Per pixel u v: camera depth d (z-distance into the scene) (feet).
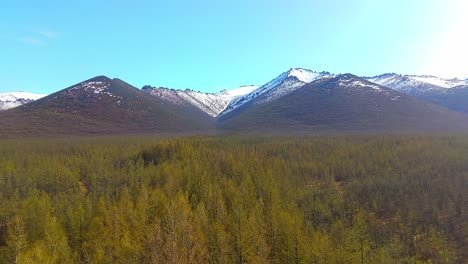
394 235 233.14
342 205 277.03
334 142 474.90
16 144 501.15
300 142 478.18
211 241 182.29
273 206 233.55
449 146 407.85
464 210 250.98
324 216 254.27
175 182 301.43
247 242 183.01
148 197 260.01
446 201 264.11
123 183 320.29
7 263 191.42
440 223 241.35
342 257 184.55
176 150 412.36
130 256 171.01
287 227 192.85
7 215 239.30
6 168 325.62
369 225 246.27
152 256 150.61
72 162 379.96
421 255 211.00
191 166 341.21
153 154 410.52
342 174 358.64
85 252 199.82
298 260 181.06
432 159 355.97
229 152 398.62
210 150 415.64
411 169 338.54
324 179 344.90
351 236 210.18
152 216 226.58
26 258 169.17
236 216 200.13
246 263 180.65
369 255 198.80
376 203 277.23
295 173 352.90
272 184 286.87
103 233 205.77
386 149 416.87
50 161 376.27
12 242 191.11
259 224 202.39
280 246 190.90
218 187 277.23
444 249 214.28
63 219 228.02
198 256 155.12
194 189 290.56
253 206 240.53
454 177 302.45
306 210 258.16
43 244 185.47
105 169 357.82
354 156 403.95
